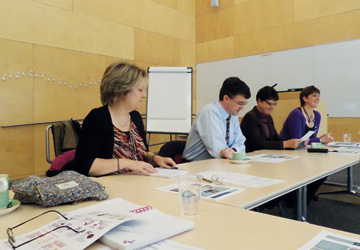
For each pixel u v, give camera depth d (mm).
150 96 3697
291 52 5129
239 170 1526
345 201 3113
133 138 1683
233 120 2348
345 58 4582
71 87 4363
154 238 604
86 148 1452
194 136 2295
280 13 5242
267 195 1018
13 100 3785
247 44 5660
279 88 5281
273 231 676
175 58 5996
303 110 3092
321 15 4801
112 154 1557
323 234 654
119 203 856
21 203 931
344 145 2830
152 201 936
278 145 2564
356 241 613
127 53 5121
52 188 903
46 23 4078
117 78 1584
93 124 1501
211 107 2221
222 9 5996
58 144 2627
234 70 5848
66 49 4301
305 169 1557
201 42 6328
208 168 1601
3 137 3711
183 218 773
